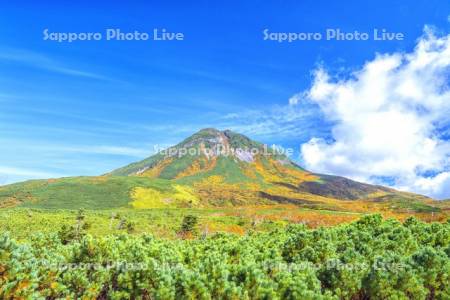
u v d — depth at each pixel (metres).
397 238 16.83
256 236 20.05
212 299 9.61
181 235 53.09
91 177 197.50
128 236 13.25
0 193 157.50
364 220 21.77
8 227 47.62
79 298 9.69
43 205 142.50
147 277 10.22
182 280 9.66
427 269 11.90
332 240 15.80
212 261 10.44
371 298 11.17
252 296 9.65
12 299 8.62
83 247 11.49
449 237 17.31
